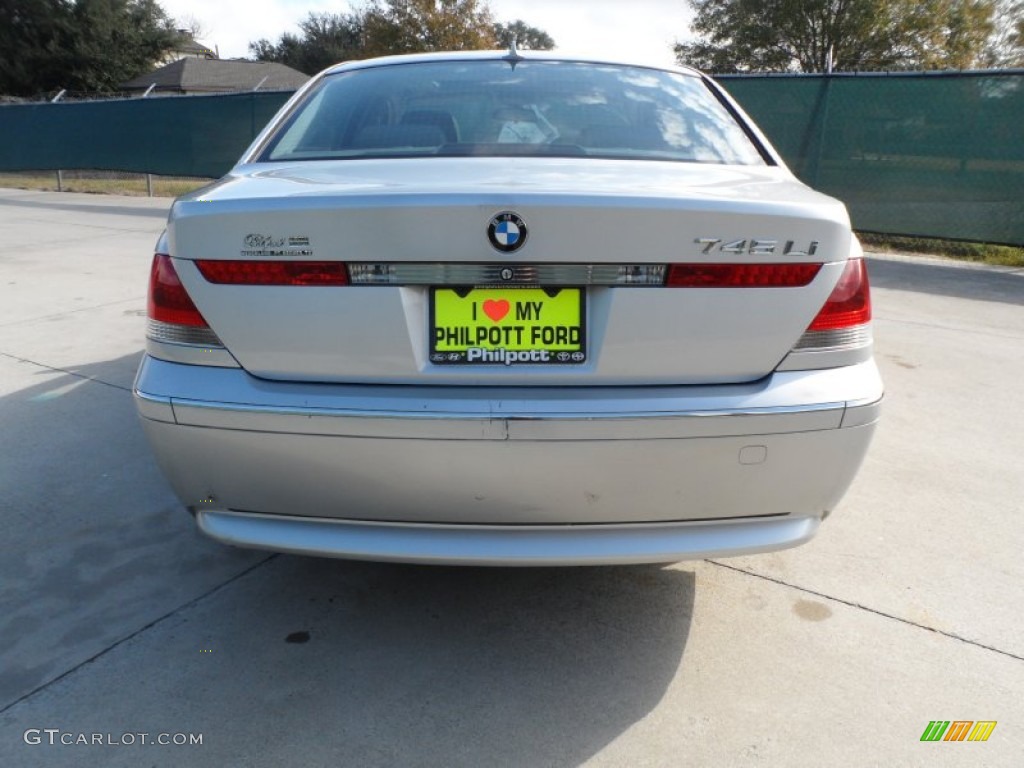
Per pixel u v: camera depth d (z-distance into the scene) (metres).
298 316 1.82
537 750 1.89
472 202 1.72
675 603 2.46
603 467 1.82
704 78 2.94
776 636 2.30
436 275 1.78
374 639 2.28
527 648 2.25
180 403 1.87
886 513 3.00
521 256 1.75
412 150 2.38
